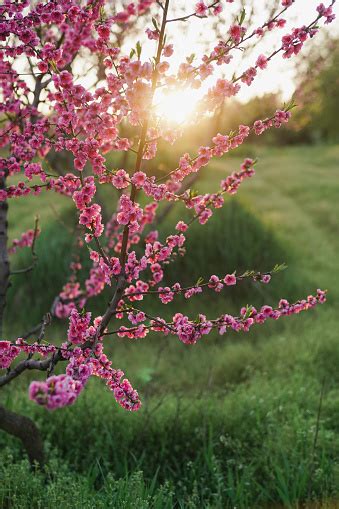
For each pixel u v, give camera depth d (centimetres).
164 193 240
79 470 376
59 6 238
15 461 373
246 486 345
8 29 234
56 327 716
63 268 751
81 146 224
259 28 229
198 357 625
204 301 766
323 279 861
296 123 1099
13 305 748
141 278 742
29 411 426
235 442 388
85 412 416
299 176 1900
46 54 233
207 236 812
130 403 238
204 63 213
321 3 223
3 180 327
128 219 238
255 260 812
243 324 246
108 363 237
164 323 247
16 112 307
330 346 601
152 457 374
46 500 303
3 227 355
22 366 254
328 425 424
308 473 340
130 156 1030
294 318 716
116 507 299
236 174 255
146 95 199
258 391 479
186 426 401
